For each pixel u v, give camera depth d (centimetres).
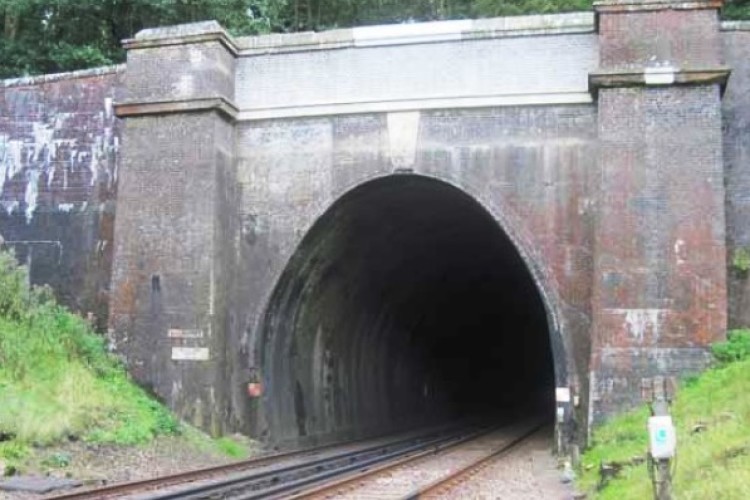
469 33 1884
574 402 1744
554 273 1797
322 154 1947
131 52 1988
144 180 1942
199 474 1469
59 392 1627
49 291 1964
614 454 1378
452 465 1812
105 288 2044
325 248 2088
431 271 2903
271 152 1977
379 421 2925
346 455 1883
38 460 1376
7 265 1881
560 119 1841
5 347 1655
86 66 2970
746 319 1736
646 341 1661
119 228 1941
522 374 4922
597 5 1778
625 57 1761
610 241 1708
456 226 2466
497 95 1861
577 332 1767
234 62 2008
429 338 3497
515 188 1841
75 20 3139
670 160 1714
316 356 2358
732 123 1812
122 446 1573
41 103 2148
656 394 853
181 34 1956
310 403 2298
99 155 2095
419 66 1909
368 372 2847
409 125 1903
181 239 1902
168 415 1788
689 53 1745
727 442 1039
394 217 2230
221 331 1897
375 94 1920
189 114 1936
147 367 1880
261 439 1945
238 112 1986
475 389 4341
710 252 1673
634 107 1741
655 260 1686
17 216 2119
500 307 3819
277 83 1978
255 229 1967
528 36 1866
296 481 1392
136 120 1969
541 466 1734
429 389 3597
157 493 1235
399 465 1719
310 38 1967
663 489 820
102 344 1923
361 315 2641
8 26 3073
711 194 1691
